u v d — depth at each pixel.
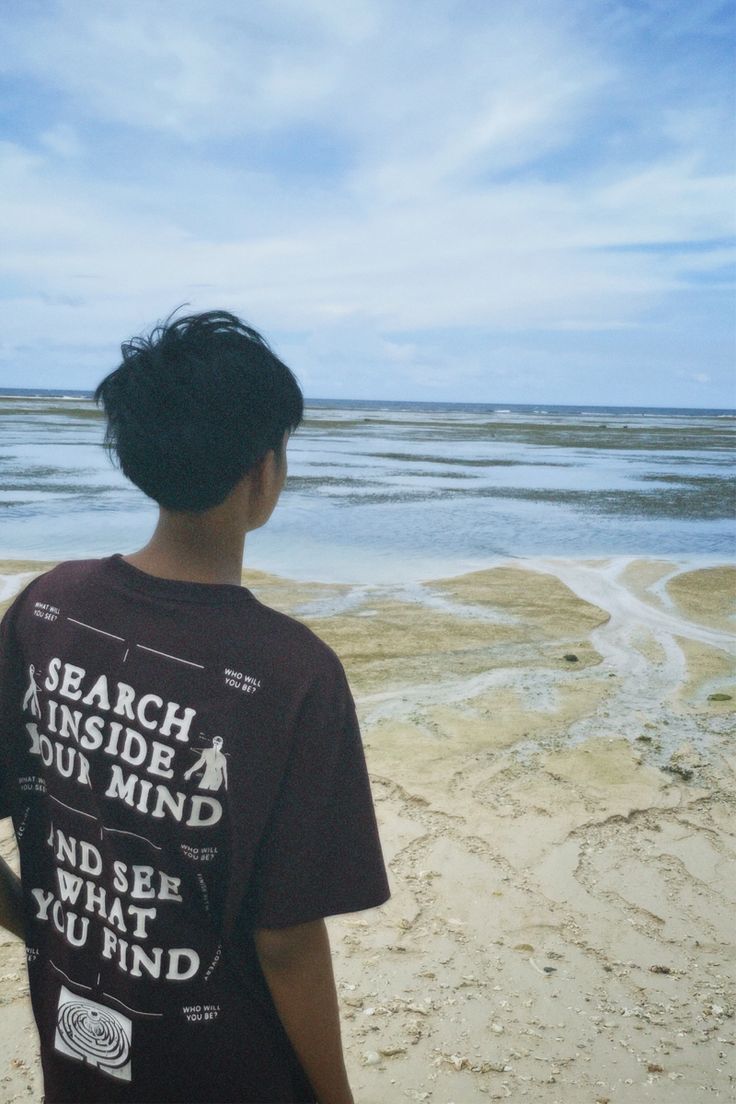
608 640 7.27
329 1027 1.14
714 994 2.87
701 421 104.38
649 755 4.73
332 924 3.21
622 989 2.88
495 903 3.35
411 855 3.67
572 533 13.70
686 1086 2.47
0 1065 2.49
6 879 1.26
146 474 1.09
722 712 5.44
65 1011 1.16
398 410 143.38
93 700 1.09
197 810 1.06
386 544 12.28
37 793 1.19
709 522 15.30
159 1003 1.09
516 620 7.89
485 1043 2.62
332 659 1.11
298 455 31.12
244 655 1.06
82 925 1.14
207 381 1.06
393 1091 2.43
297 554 11.34
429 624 7.64
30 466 21.94
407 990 2.85
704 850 3.77
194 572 1.12
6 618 1.22
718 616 8.27
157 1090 1.11
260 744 1.05
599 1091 2.45
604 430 62.53
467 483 21.75
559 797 4.20
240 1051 1.11
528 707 5.45
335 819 1.09
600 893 3.43
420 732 4.97
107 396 1.14
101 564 1.17
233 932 1.09
